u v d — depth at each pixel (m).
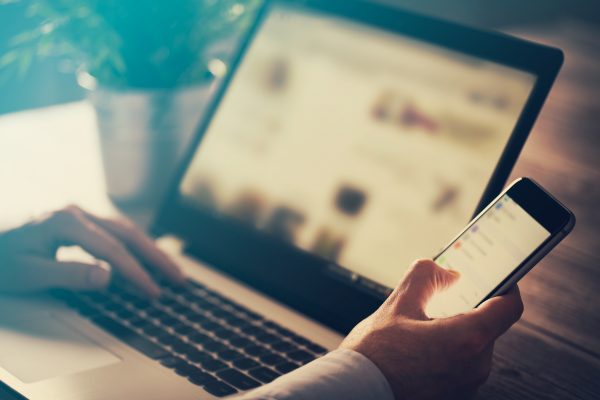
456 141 0.87
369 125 0.94
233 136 1.06
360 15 0.99
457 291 0.73
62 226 0.98
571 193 1.08
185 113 1.19
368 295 0.87
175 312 0.91
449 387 0.67
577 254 1.00
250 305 0.93
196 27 1.19
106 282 0.95
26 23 1.75
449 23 0.92
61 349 0.82
